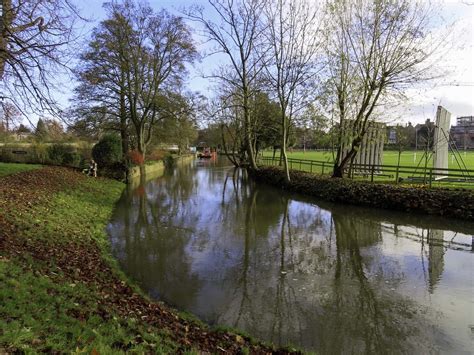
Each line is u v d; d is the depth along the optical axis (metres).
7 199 10.89
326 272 8.15
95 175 22.47
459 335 5.50
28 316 4.17
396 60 16.28
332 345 5.21
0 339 3.46
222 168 44.22
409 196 14.30
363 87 17.61
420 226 12.29
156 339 4.57
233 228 12.46
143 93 29.53
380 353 5.01
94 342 4.00
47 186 15.23
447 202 13.27
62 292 5.34
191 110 29.94
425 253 9.47
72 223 10.90
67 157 24.08
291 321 5.88
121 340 4.30
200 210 15.95
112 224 12.75
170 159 46.31
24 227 8.71
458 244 10.23
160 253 9.42
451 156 39.00
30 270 5.84
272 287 7.27
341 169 19.14
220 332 5.38
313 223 13.18
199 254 9.39
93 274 6.97
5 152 23.77
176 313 6.01
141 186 24.47
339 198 16.67
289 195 20.06
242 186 25.34
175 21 28.89
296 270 8.27
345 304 6.52
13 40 9.03
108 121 29.89
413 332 5.59
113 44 26.66
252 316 6.03
